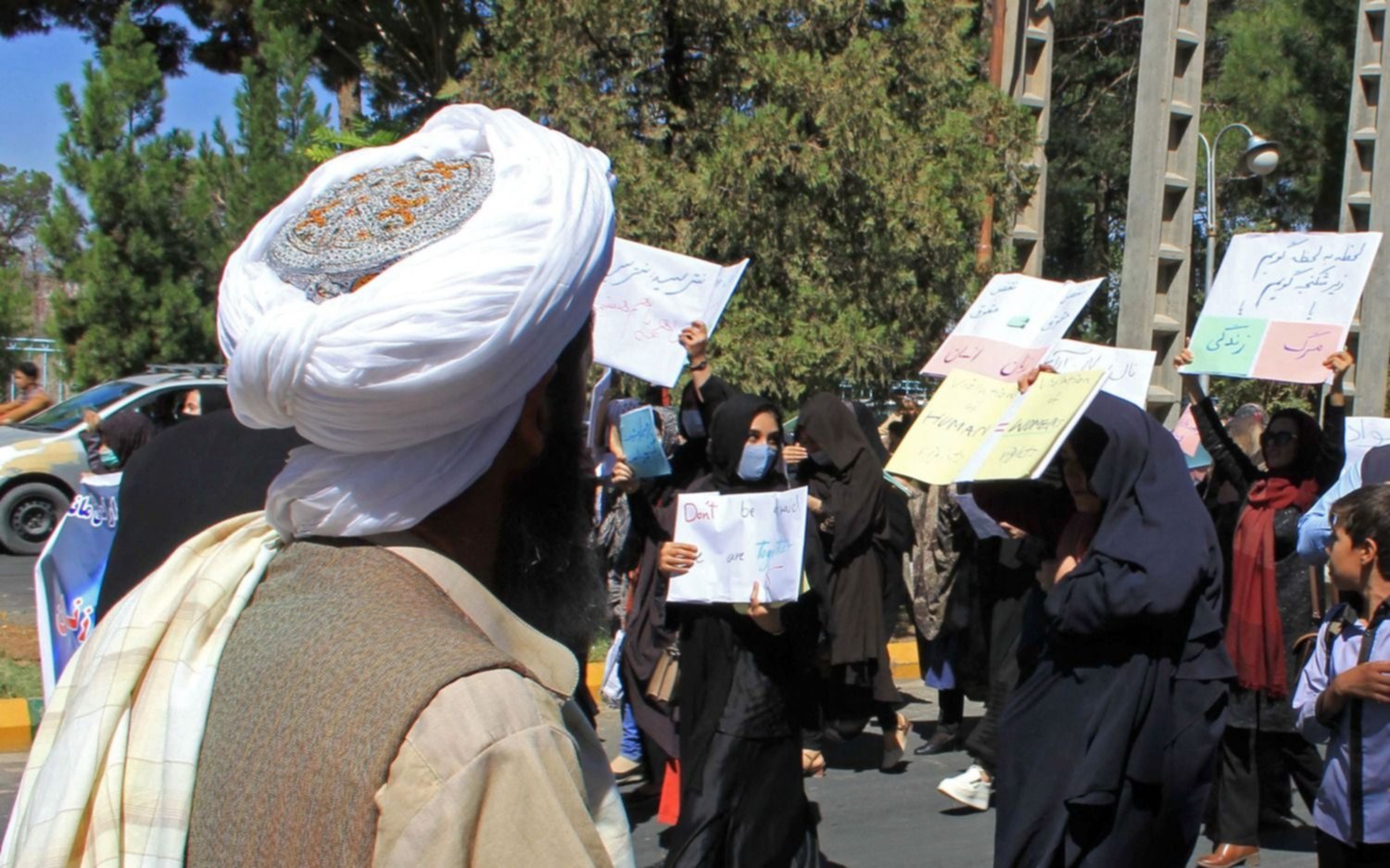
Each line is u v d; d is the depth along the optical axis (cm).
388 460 114
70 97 1502
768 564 404
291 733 99
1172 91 995
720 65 916
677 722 529
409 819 94
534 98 888
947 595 694
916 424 382
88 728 108
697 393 518
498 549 127
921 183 887
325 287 116
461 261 112
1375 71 1444
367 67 1420
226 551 120
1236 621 531
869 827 580
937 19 935
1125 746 348
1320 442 539
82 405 1348
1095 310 2900
